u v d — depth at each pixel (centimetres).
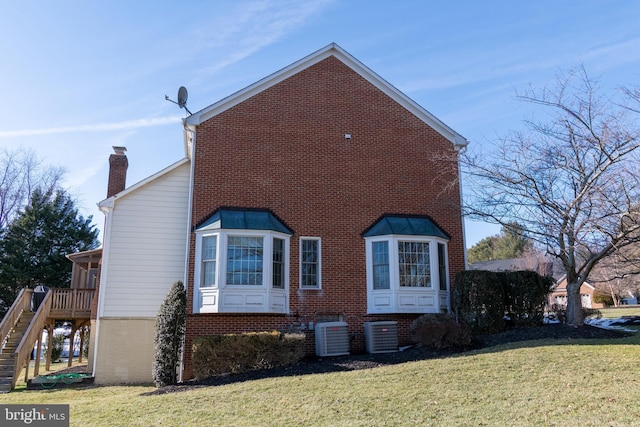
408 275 1711
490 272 1639
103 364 1659
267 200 1711
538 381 1020
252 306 1572
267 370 1341
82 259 2356
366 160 1827
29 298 2100
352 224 1759
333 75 1880
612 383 976
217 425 887
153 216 1769
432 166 1873
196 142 1709
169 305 1445
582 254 1659
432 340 1457
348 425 845
